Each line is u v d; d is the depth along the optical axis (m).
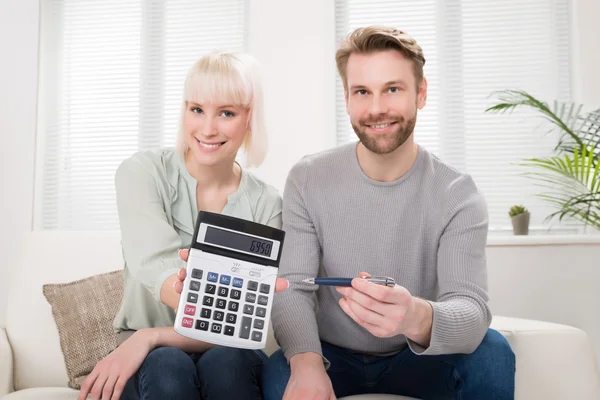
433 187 1.39
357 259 1.39
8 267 2.70
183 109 1.42
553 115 2.35
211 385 1.16
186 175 1.43
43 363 1.74
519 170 2.71
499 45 2.78
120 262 1.87
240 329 1.04
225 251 1.06
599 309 2.31
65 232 1.93
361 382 1.38
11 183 2.76
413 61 1.34
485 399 1.16
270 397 1.20
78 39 3.01
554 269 2.32
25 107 2.79
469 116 2.77
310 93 2.65
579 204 2.55
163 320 1.36
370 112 1.32
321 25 2.68
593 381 1.38
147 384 1.09
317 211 1.42
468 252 1.30
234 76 1.34
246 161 1.52
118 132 2.95
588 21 2.63
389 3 2.84
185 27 2.95
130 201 1.34
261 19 2.70
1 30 2.82
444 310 1.13
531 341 1.39
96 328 1.72
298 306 1.29
